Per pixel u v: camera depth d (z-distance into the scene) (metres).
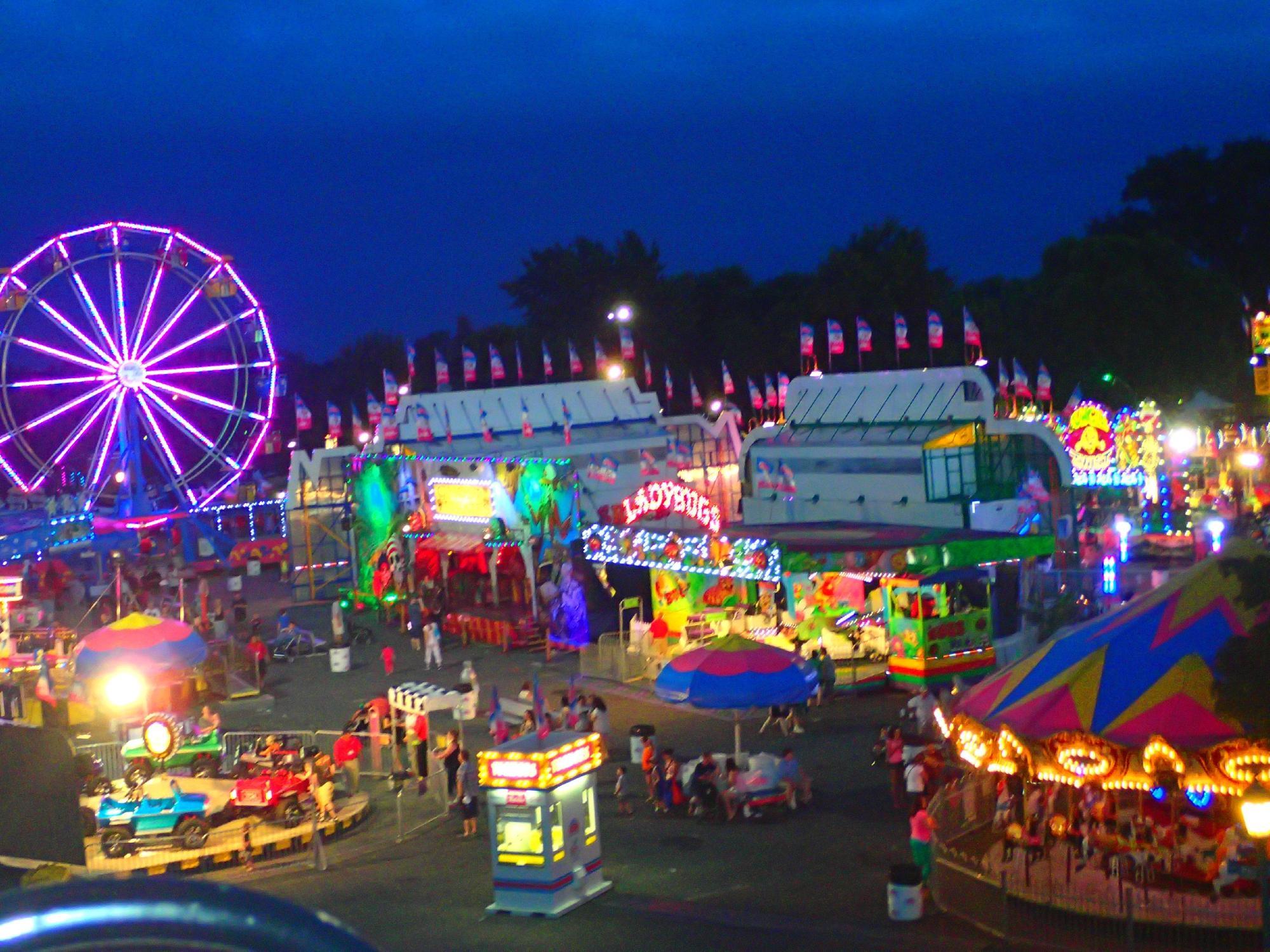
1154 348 76.94
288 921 3.42
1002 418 44.59
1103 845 21.58
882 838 25.25
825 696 36.16
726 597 42.53
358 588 56.66
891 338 81.25
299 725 38.47
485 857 26.11
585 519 45.09
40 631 48.19
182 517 65.62
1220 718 19.25
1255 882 19.61
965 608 37.03
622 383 57.69
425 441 54.03
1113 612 22.84
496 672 43.47
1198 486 59.53
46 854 25.70
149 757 29.55
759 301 98.25
